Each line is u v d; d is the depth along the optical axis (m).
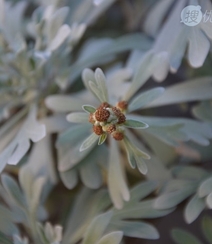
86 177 0.41
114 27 0.54
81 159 0.41
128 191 0.39
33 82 0.45
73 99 0.42
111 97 0.41
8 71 0.44
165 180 0.41
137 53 0.45
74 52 0.51
